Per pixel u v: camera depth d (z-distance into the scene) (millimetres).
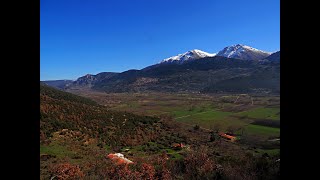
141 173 11969
